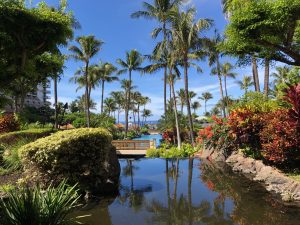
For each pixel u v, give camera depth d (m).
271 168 8.66
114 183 8.01
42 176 6.98
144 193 7.34
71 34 6.29
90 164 7.19
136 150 20.31
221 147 14.33
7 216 4.05
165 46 23.06
